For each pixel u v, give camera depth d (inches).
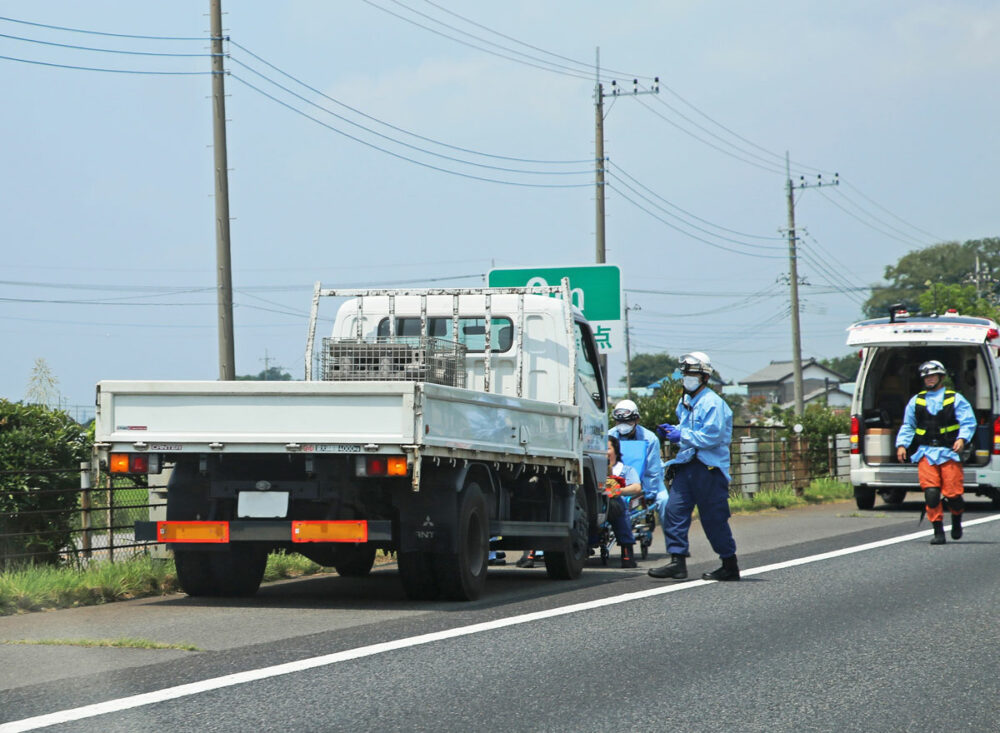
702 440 1733.5
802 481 3993.6
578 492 1929.1
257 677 1036.5
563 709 928.3
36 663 1100.5
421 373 1750.7
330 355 1776.6
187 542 1513.3
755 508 3373.5
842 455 4296.3
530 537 1793.8
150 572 1694.1
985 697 975.6
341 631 1291.8
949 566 1878.7
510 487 1769.2
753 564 1946.4
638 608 1461.6
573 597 1590.8
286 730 860.0
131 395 1491.1
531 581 1863.9
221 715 900.0
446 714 909.8
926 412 2268.7
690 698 967.6
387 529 1483.8
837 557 2022.6
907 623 1336.1
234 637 1262.3
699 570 1891.0
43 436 1823.3
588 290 3056.1
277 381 1445.6
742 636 1256.8
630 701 956.6
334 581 1887.3
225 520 1525.6
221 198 3420.3
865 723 891.4
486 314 1936.5
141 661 1111.0
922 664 1107.3
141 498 1921.8
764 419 4739.2
